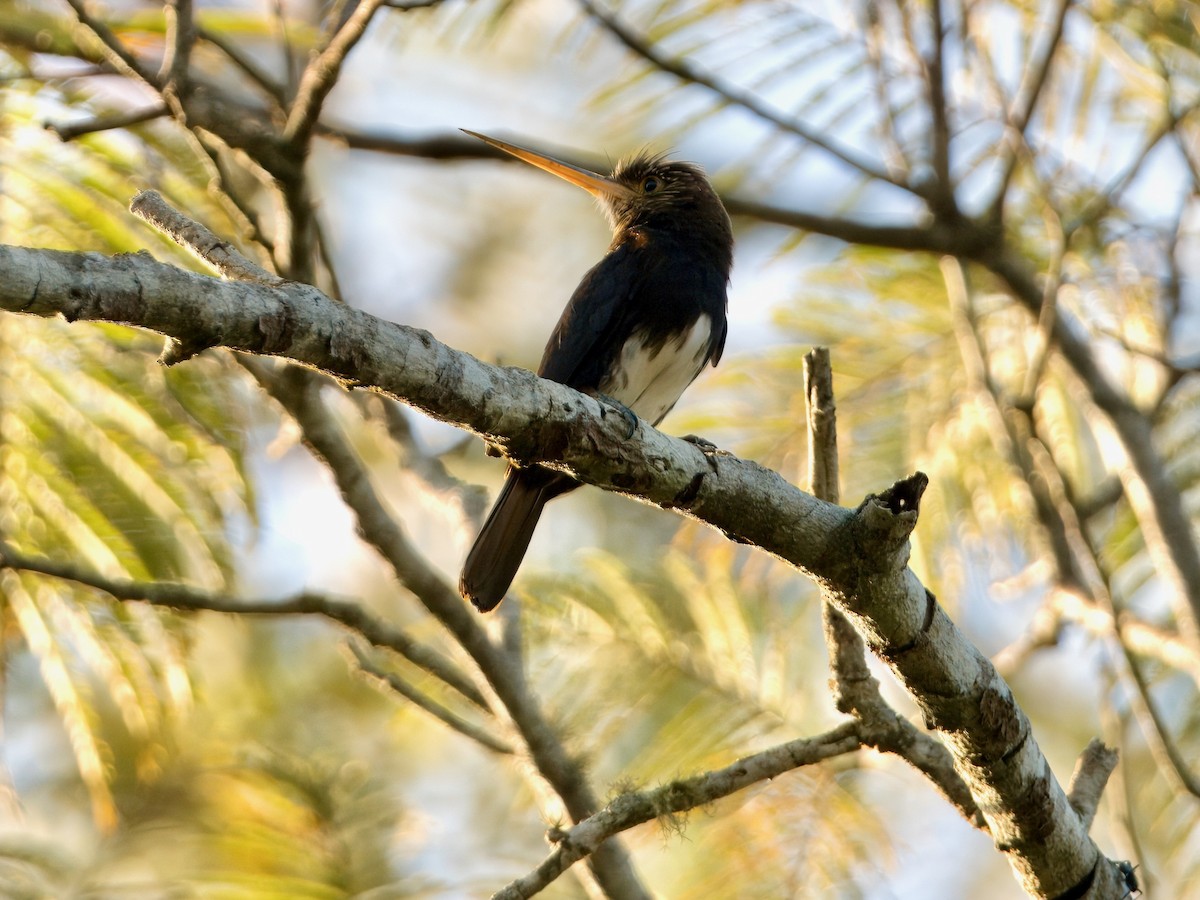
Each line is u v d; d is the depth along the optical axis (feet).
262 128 25.93
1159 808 36.35
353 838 32.37
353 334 18.40
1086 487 38.73
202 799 33.17
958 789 23.95
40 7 30.50
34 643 30.01
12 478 29.66
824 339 40.01
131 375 30.32
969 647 22.07
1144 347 36.88
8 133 29.73
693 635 34.58
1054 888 23.11
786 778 32.12
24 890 30.89
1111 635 30.96
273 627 41.96
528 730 28.63
